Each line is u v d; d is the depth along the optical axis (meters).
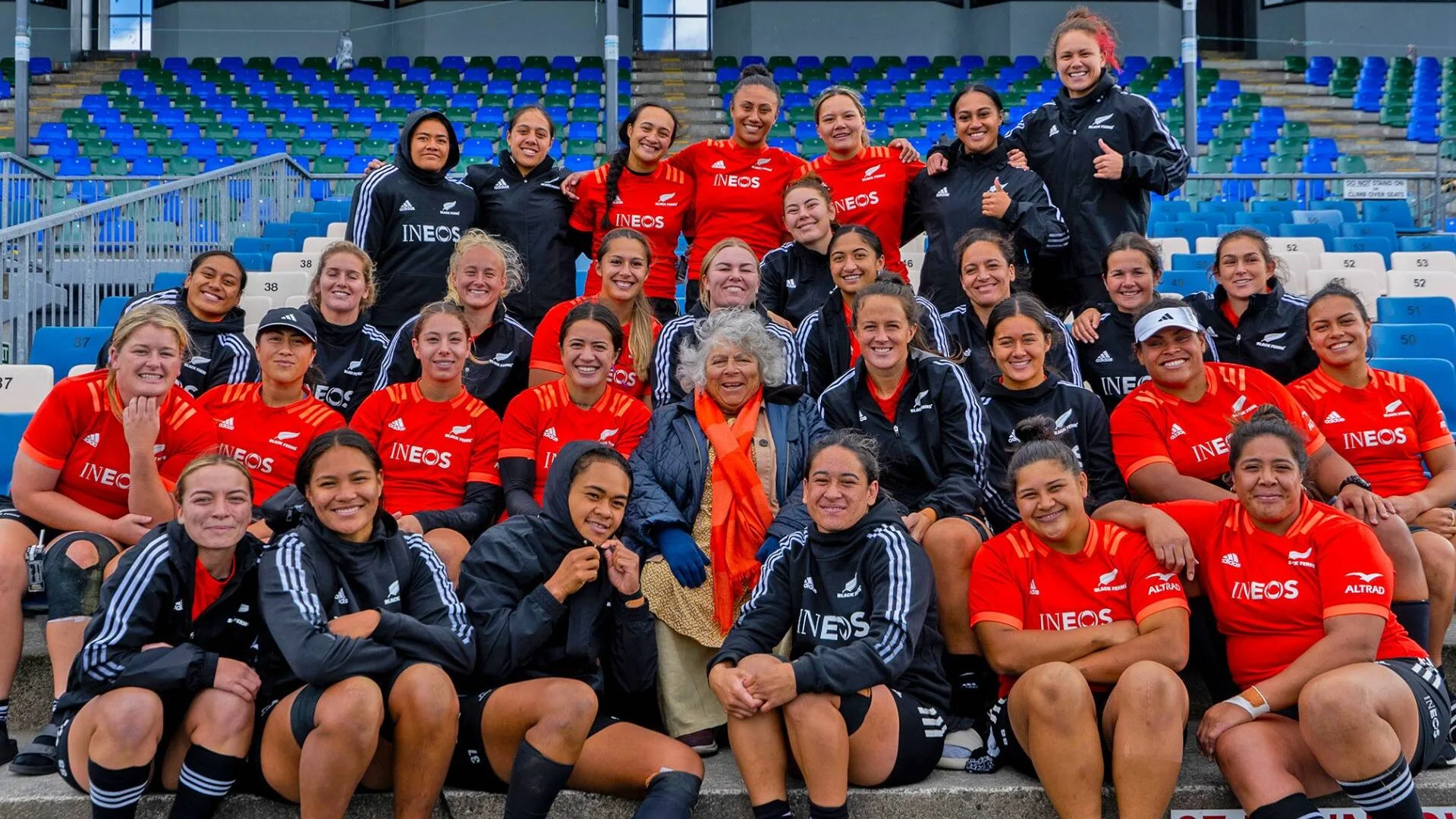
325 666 2.90
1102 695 3.18
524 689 3.04
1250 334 4.63
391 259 5.38
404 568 3.20
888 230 5.34
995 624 3.30
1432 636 3.52
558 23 19.12
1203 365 3.98
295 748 2.94
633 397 4.39
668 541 3.50
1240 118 15.98
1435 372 5.30
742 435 3.72
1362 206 11.24
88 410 3.69
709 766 3.35
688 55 19.31
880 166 5.36
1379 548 3.19
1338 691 2.91
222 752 2.93
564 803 3.14
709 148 5.52
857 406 3.93
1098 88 5.27
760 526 3.56
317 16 18.98
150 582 3.04
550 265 5.59
